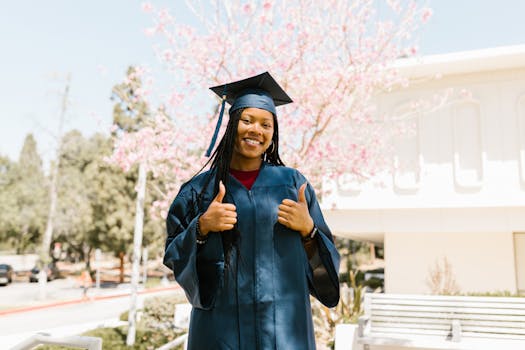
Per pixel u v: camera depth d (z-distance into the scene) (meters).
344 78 8.26
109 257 66.62
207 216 1.84
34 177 37.84
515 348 5.38
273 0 7.77
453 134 11.18
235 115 2.11
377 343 5.83
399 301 6.42
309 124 8.13
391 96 11.70
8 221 36.22
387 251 11.87
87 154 32.62
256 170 2.16
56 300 25.00
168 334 9.89
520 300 5.90
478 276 11.24
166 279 37.59
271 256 1.90
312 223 1.96
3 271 34.78
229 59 8.52
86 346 2.26
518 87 10.98
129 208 31.84
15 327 15.18
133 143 8.88
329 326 8.20
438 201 10.98
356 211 11.52
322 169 8.98
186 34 8.32
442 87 11.42
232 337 1.81
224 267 1.88
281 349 1.79
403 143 11.43
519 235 11.19
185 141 8.79
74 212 31.73
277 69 8.29
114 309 20.69
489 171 10.84
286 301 1.86
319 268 2.10
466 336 5.94
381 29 8.60
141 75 8.88
